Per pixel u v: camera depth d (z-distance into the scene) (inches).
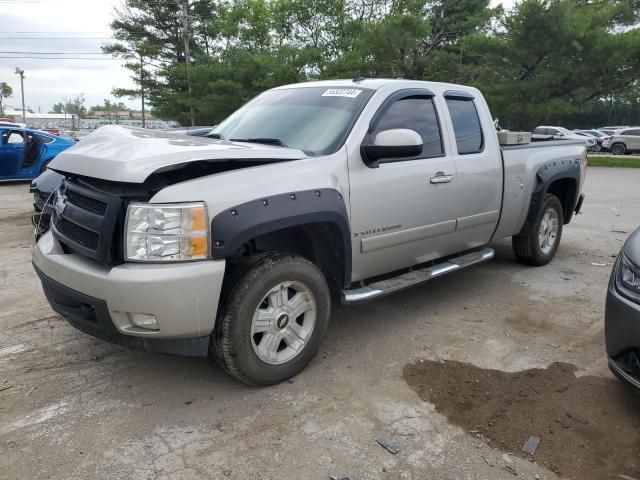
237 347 124.8
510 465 107.6
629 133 1219.9
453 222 181.3
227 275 127.6
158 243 113.7
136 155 118.2
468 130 191.8
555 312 188.5
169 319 114.4
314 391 134.0
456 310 189.2
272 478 103.4
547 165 228.2
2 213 379.9
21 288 209.3
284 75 1173.7
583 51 872.9
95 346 157.6
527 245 233.5
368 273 159.6
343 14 1408.7
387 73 1078.4
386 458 109.3
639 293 115.2
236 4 1520.7
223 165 125.0
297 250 152.3
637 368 115.3
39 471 104.6
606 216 384.8
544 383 138.6
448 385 137.3
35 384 136.3
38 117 3646.7
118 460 108.0
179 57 1646.2
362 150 149.2
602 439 115.9
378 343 161.5
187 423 120.3
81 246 124.0
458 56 1056.2
